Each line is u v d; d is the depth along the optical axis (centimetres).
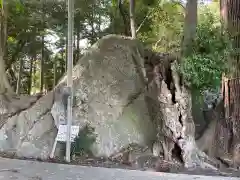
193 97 1031
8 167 835
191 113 995
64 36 2045
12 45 2120
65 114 1043
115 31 1995
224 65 938
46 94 1169
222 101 1018
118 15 1988
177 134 945
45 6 1919
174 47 1395
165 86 973
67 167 869
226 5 995
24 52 2208
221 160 955
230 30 967
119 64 1135
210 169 906
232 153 953
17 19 1900
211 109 1084
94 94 1088
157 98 1034
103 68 1129
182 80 966
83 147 1026
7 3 1647
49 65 2478
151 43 1822
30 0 1872
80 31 2038
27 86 2534
